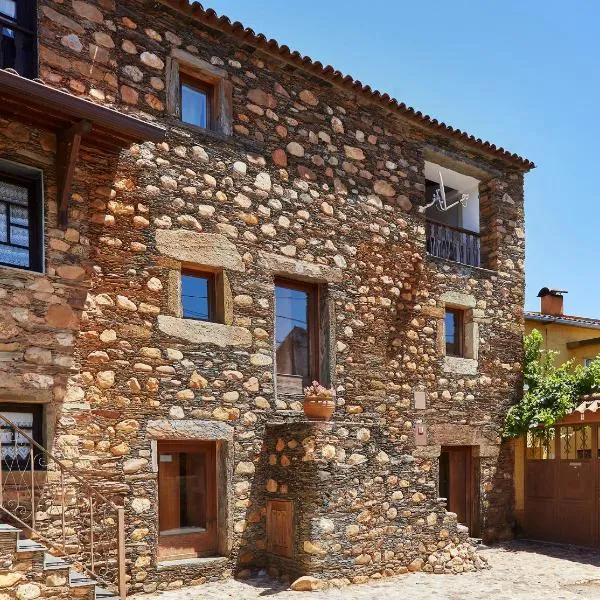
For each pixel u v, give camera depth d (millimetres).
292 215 8609
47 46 6699
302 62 8664
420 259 10117
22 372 6203
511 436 11094
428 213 12445
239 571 7574
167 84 7617
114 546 6570
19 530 5094
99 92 7027
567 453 11242
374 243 9531
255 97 8422
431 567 8203
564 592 7410
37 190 6645
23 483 6121
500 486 11047
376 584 7422
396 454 8211
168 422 7199
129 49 7340
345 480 7539
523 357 11688
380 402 9320
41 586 5094
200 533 7559
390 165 9906
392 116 9992
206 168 7840
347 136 9391
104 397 6762
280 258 8406
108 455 6719
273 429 7914
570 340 15039
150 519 6922
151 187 7363
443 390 10258
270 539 7750
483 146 11078
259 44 8297
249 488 7789
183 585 7102
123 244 7086
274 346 8242
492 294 11312
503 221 11680
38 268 6535
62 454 6395
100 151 7020
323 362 8836
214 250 7789
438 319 10352
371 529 7703
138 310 7113
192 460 7637
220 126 8055
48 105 5988
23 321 6270
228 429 7695
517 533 11250
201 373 7535
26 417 6336
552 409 10789
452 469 10680
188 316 7727
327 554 7230
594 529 10328
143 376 7070
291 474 7578
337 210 9125
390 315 9625
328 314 8867
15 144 6398
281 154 8594
